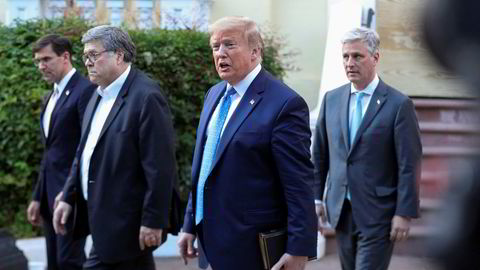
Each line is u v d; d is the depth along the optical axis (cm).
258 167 311
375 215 404
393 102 405
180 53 670
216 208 317
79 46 669
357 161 411
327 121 431
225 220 314
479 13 71
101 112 398
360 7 716
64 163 481
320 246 664
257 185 312
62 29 676
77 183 408
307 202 306
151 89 387
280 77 722
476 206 76
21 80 659
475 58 72
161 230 379
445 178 79
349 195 416
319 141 439
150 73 666
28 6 872
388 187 406
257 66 323
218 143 323
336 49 739
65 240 476
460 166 78
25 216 669
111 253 382
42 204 494
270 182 314
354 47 407
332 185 424
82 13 805
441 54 73
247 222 312
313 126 685
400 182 396
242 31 315
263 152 310
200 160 337
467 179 77
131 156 381
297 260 307
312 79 869
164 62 665
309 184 309
